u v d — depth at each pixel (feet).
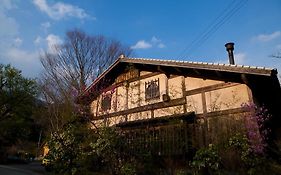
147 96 43.27
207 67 34.65
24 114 95.76
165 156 34.71
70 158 34.14
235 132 30.78
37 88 93.81
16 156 89.40
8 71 95.14
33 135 109.29
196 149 32.81
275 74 29.32
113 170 30.58
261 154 28.48
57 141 35.78
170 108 39.37
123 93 47.11
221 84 35.53
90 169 33.19
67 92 62.34
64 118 47.65
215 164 25.91
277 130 41.34
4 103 93.35
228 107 33.68
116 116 43.52
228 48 42.04
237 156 27.96
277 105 41.78
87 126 36.73
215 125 33.71
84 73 74.33
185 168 31.12
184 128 34.83
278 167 27.91
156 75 43.52
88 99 43.11
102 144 31.17
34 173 46.09
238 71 31.55
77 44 79.25
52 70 74.33
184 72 39.81
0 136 91.71
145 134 36.19
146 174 30.68
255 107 31.37
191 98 37.70
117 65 48.14
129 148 32.07
